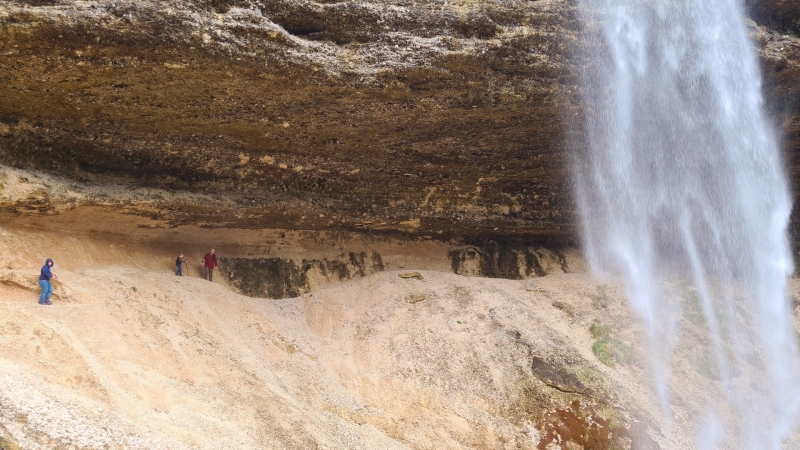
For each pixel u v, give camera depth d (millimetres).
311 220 15250
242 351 12250
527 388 12609
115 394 9336
